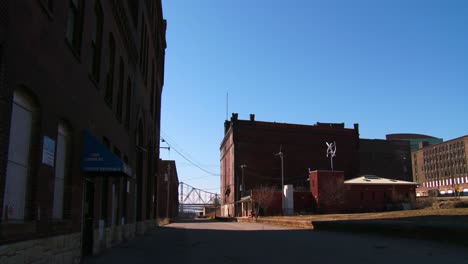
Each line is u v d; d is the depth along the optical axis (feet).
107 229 59.57
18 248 28.12
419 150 545.03
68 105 39.22
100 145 44.91
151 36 116.06
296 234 90.74
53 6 34.55
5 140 25.98
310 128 293.84
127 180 76.74
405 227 70.23
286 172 285.02
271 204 229.66
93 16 48.93
